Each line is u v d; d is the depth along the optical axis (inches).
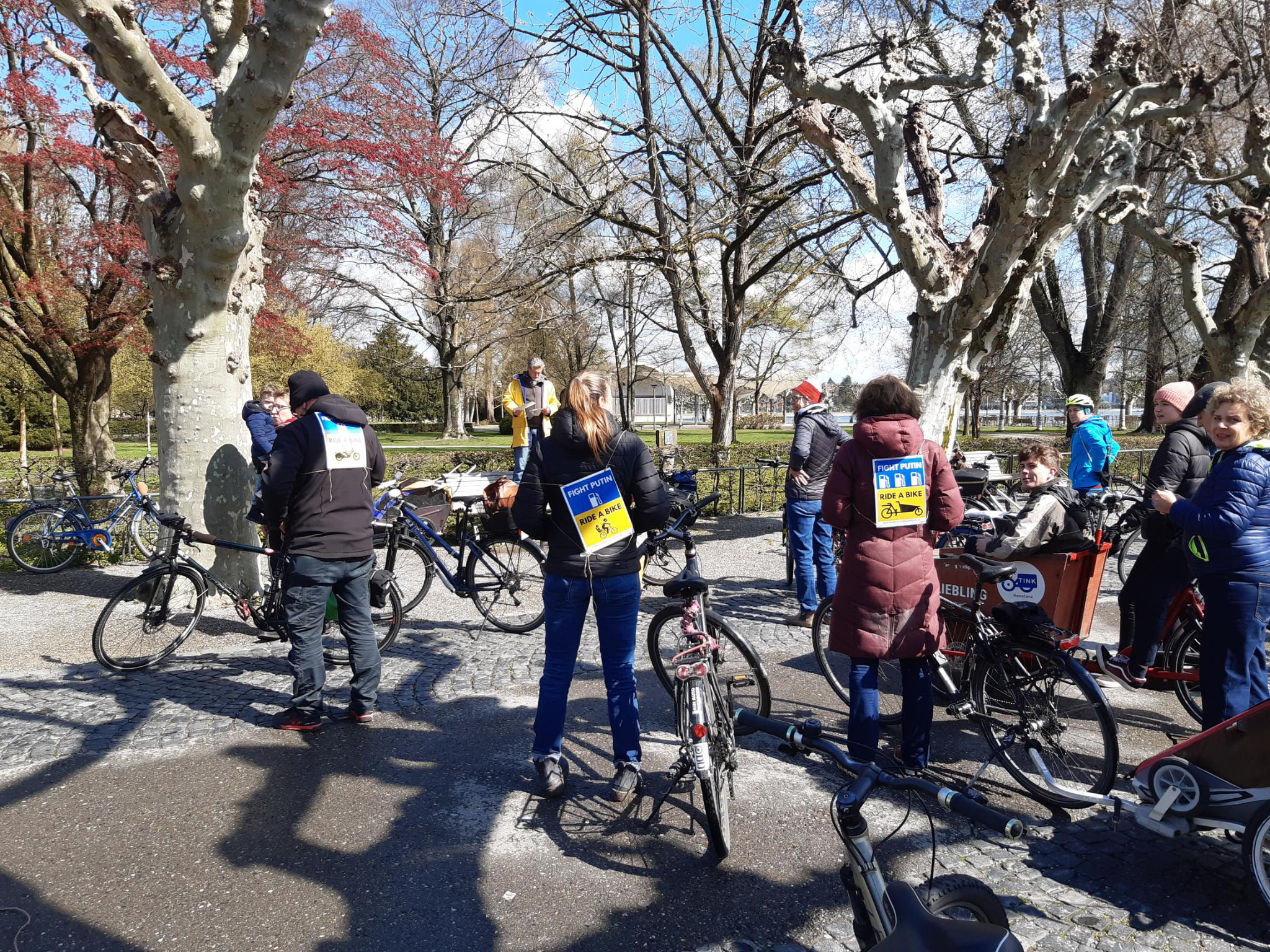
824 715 182.7
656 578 324.5
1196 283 388.2
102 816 136.3
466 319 884.0
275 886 116.7
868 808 141.1
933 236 276.1
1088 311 807.7
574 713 184.7
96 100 250.2
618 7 537.0
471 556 253.8
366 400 2001.7
